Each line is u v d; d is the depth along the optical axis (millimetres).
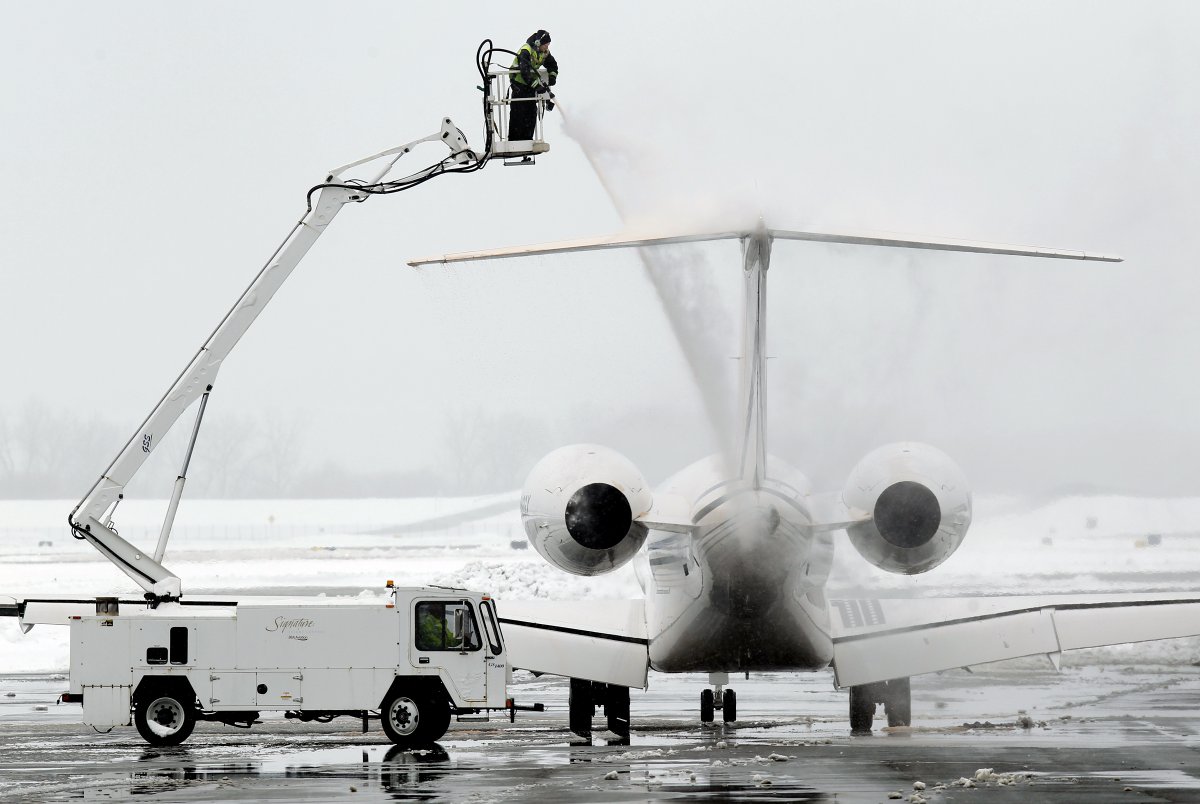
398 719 62812
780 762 54531
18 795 48000
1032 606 63281
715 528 55594
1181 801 44562
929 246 48812
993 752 57156
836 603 66000
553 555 58438
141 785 50375
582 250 49375
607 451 59656
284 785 50031
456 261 49188
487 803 45156
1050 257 49156
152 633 62875
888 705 66688
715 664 61906
